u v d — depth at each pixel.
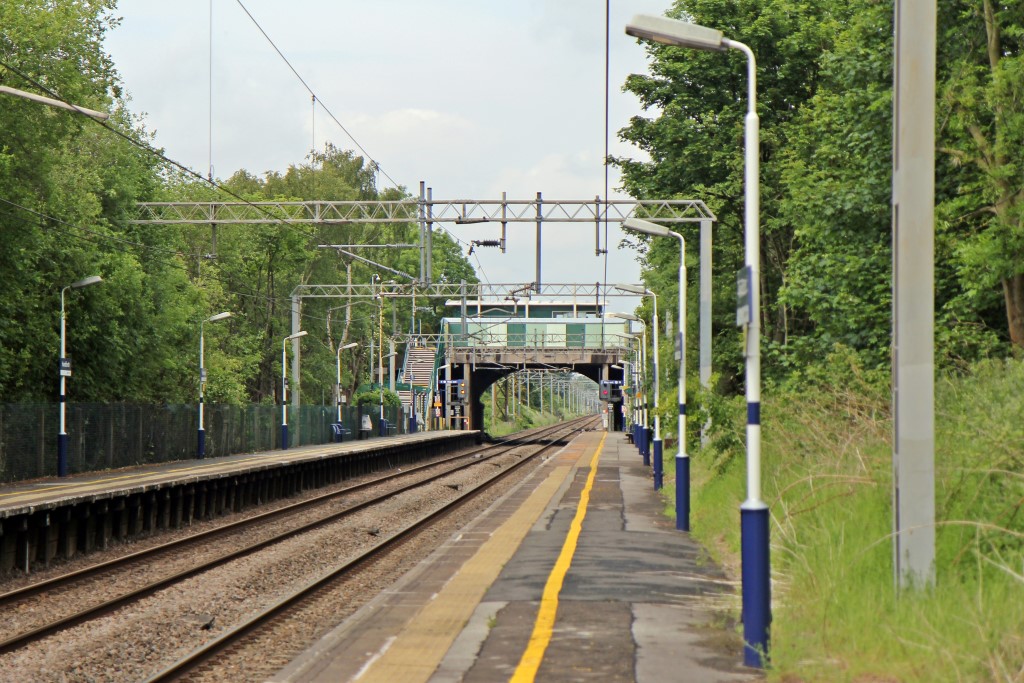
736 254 74.00
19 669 20.45
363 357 175.25
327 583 30.56
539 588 23.17
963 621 16.39
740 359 71.00
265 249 130.38
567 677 15.52
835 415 33.50
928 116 19.98
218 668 20.28
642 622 19.34
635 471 76.06
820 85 61.34
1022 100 36.75
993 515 21.67
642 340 94.56
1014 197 37.12
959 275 39.97
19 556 35.84
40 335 72.94
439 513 51.22
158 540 45.00
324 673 16.67
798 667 15.44
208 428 94.25
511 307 156.62
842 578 19.88
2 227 66.38
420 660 16.97
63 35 67.75
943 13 42.31
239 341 121.94
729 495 36.28
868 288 46.78
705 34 18.52
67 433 69.69
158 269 92.94
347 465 85.81
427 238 63.12
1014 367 27.89
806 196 51.03
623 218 63.34
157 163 106.06
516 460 105.75
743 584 16.50
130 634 23.80
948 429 25.41
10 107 65.81
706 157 69.19
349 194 171.12
